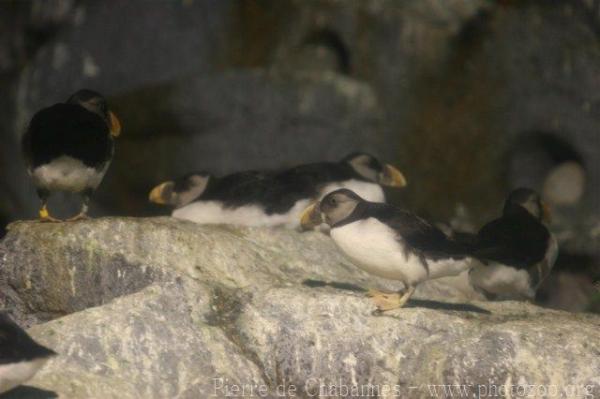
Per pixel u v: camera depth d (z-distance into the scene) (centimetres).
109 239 1320
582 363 1088
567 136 2020
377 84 2109
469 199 2067
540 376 1084
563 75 2027
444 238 1157
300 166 1590
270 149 2062
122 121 2125
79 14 2255
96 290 1310
